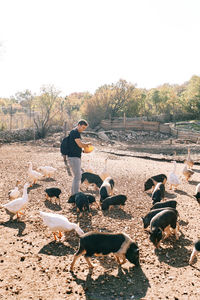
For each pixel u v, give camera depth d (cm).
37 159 1585
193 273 518
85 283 474
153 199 847
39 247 586
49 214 615
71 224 602
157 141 3047
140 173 1345
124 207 854
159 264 545
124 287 468
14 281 466
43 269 504
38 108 3045
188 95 4800
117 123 3516
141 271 518
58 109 3272
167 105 4741
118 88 4209
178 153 2266
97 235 510
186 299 440
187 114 4697
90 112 3897
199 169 1553
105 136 2995
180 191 1072
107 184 884
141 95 4622
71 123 3250
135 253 517
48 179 1140
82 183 1070
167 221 627
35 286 458
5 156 1659
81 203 745
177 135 3170
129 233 672
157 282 485
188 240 653
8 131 2595
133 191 1045
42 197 908
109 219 751
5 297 424
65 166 1410
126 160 1745
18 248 575
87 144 819
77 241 621
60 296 437
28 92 3045
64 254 565
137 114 4488
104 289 461
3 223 697
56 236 637
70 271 505
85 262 540
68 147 816
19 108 3262
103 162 1589
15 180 1105
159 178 1023
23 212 774
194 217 799
